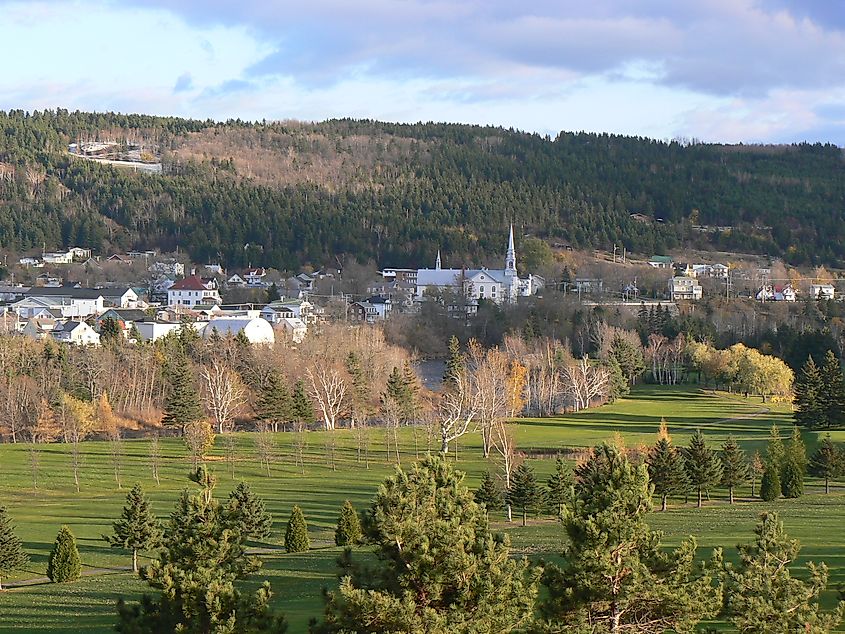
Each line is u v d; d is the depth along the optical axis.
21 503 140.62
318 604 79.69
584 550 51.03
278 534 119.31
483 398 180.75
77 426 186.00
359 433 180.62
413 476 52.81
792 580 53.06
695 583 51.72
